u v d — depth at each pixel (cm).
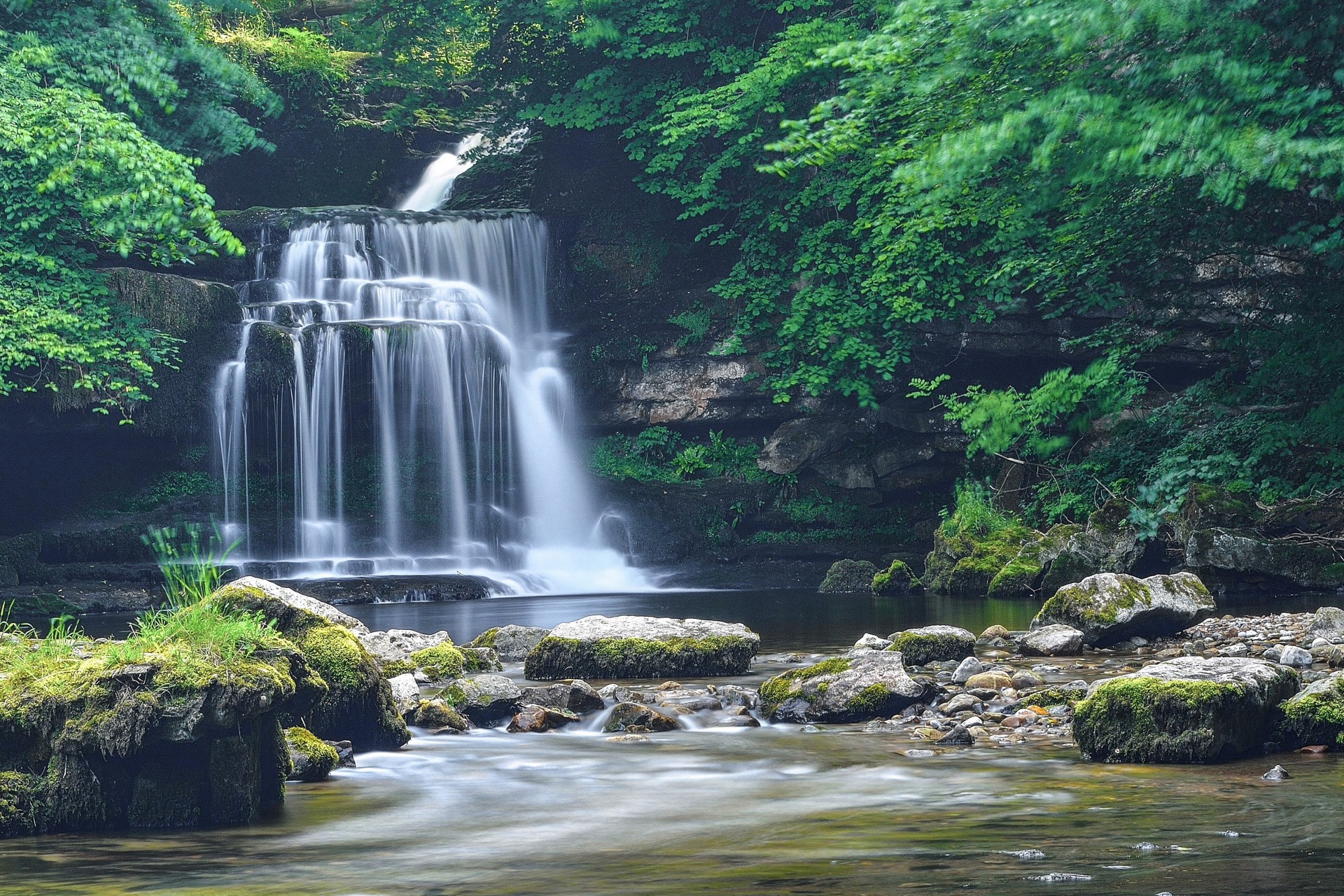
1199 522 1778
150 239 2419
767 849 464
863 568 2077
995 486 2309
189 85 2720
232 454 2347
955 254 2366
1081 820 498
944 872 419
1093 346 2158
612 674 1003
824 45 2338
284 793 580
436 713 785
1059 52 1220
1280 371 1795
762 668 1050
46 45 2308
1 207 2208
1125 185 1608
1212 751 621
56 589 1945
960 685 912
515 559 2423
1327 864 418
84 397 2192
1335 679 667
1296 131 1183
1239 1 1166
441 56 3403
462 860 460
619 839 491
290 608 715
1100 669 966
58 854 483
